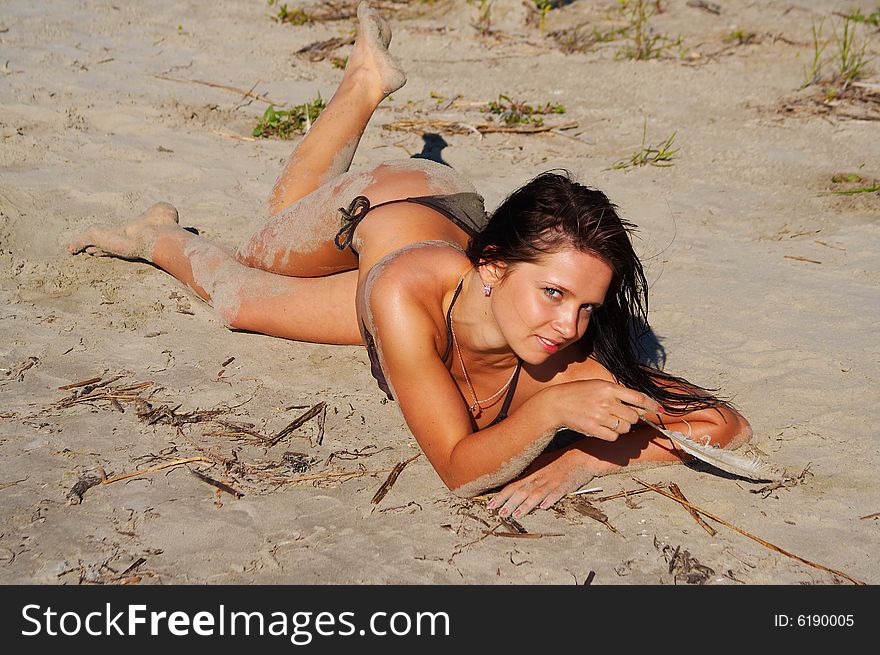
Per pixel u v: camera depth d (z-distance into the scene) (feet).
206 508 9.75
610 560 9.20
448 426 9.53
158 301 14.17
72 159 18.66
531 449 9.05
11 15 27.25
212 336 13.30
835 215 17.85
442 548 9.30
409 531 9.51
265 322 12.98
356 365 12.64
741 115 23.62
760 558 9.25
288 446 10.84
